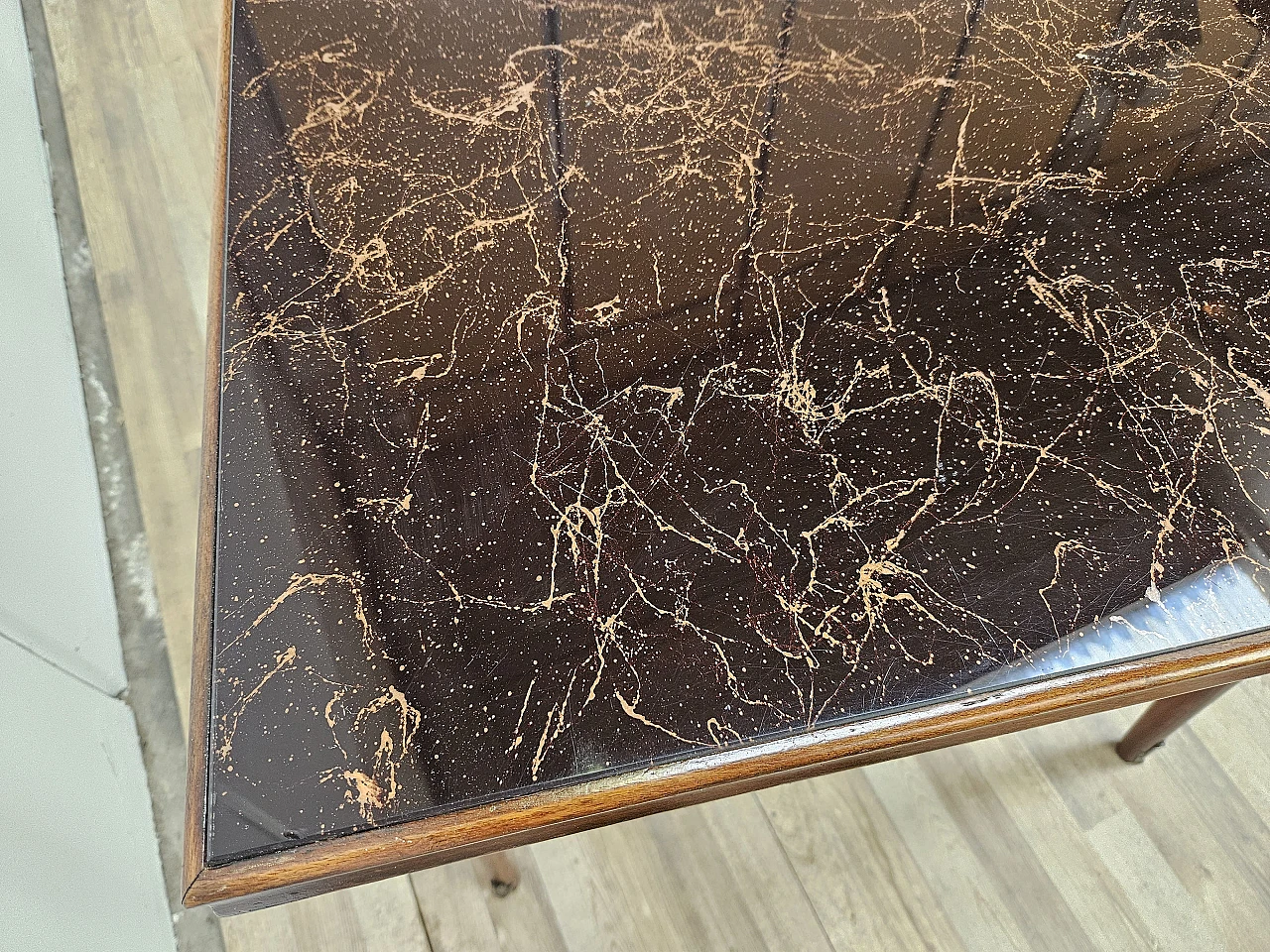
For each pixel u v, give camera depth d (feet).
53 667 3.59
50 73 5.97
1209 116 3.05
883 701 2.01
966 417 2.39
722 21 3.32
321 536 2.23
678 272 2.70
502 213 2.82
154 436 4.69
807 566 2.17
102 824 3.44
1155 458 2.32
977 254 2.71
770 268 2.70
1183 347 2.51
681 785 1.94
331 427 2.40
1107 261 2.69
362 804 1.91
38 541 3.81
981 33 3.31
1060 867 3.51
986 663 2.05
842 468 2.32
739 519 2.24
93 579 4.16
